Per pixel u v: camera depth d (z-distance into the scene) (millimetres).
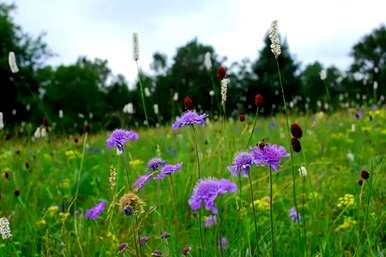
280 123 1831
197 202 452
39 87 7961
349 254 621
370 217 713
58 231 750
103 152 1383
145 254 605
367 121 1685
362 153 1179
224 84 685
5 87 6578
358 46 9117
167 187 939
